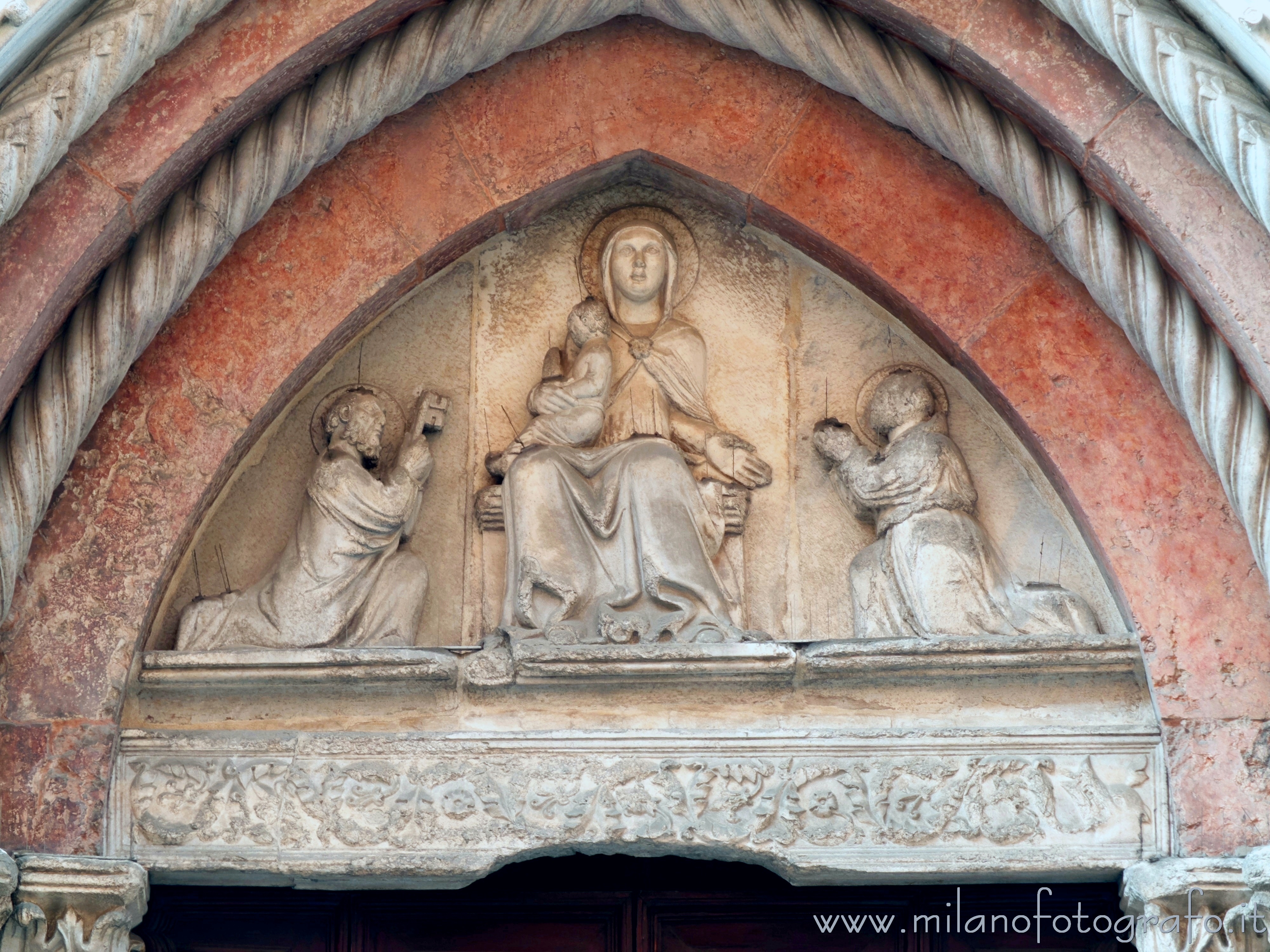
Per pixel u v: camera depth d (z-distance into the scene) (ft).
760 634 43.16
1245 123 37.83
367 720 42.75
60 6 38.22
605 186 47.01
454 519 45.16
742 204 45.65
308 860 41.42
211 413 42.80
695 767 42.14
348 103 42.19
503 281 46.85
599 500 44.19
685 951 44.24
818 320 46.70
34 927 39.68
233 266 43.52
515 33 43.14
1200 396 40.96
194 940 43.42
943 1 41.47
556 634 42.65
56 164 39.47
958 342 43.91
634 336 46.21
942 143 43.21
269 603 43.29
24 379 40.27
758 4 43.06
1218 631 41.65
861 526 45.34
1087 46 41.01
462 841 41.65
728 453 45.27
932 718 42.75
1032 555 44.47
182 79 40.57
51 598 41.50
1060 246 42.68
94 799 40.75
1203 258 39.91
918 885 43.42
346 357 46.06
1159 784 41.73
